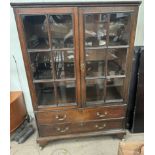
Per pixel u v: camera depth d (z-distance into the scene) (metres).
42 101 1.60
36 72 1.46
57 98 1.56
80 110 1.60
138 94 1.72
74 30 1.26
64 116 1.61
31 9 1.17
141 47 1.64
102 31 1.35
